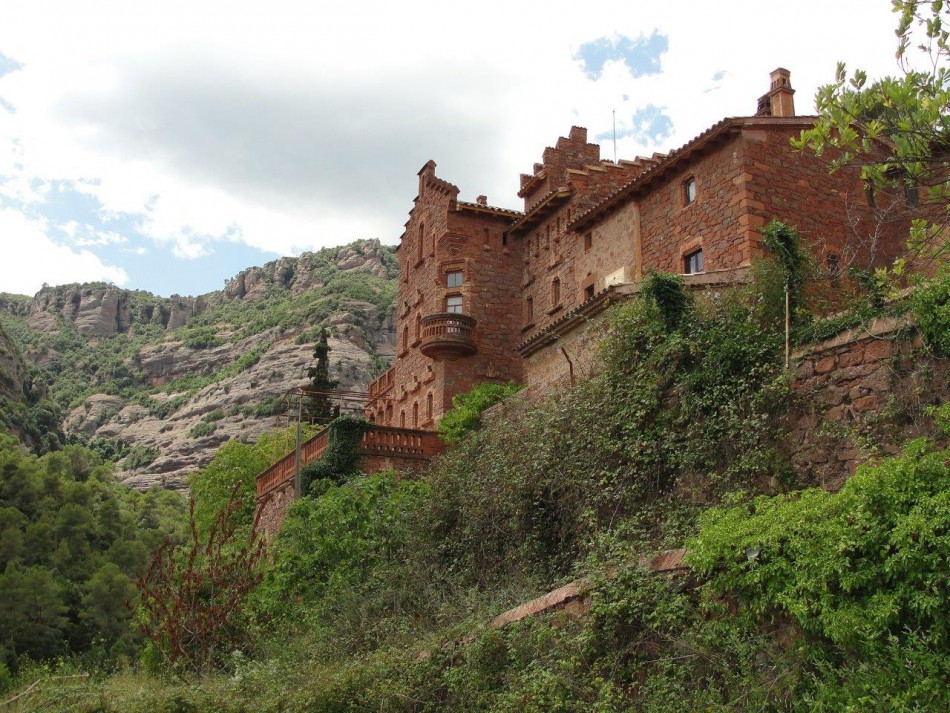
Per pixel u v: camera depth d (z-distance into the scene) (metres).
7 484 66.81
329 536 19.64
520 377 37.00
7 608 46.84
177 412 178.25
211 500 46.22
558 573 14.70
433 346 36.06
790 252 14.68
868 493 8.58
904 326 11.62
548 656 10.58
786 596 8.62
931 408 10.20
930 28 10.46
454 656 12.09
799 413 12.86
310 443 29.48
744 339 14.16
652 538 12.98
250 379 168.25
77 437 175.50
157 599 17.66
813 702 8.04
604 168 34.34
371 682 12.13
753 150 24.00
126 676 18.48
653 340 15.88
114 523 72.00
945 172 10.73
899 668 7.57
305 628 17.39
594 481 15.05
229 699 13.27
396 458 27.86
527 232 37.75
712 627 9.32
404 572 17.42
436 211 39.00
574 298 32.31
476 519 17.34
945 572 7.59
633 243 27.95
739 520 10.02
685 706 8.89
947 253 12.38
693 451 13.85
